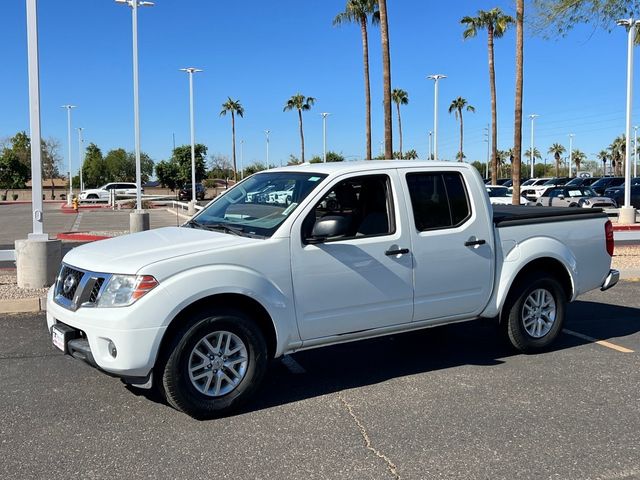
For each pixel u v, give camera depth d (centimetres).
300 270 469
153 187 8231
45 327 711
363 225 509
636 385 517
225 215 532
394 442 406
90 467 372
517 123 2564
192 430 426
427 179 537
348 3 3481
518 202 2591
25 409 464
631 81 2186
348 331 497
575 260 618
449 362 583
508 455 387
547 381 527
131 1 2270
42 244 880
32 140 899
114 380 528
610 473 364
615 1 1055
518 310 588
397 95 6844
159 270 423
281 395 496
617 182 4034
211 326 438
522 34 2505
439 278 533
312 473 365
